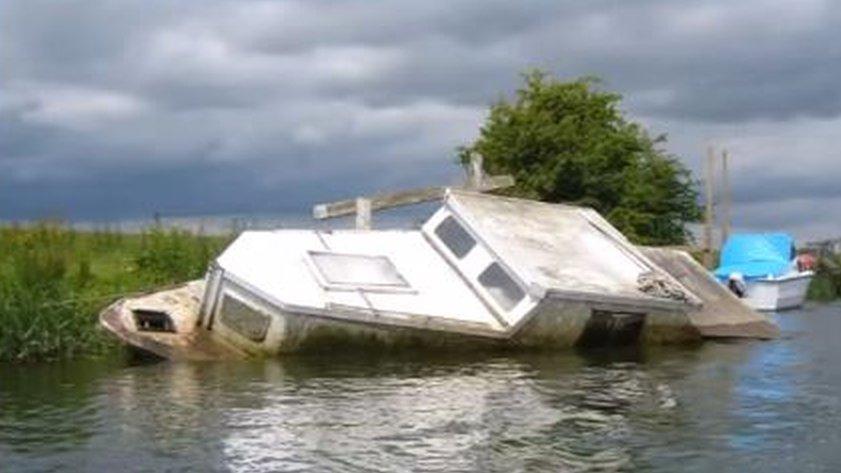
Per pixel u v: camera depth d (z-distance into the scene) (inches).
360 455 477.1
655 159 1749.5
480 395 647.8
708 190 1910.7
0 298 825.5
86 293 933.8
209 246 1097.4
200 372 746.8
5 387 681.6
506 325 850.1
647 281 932.0
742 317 1098.1
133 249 1135.6
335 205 1053.8
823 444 495.8
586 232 1013.2
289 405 608.4
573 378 730.2
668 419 563.2
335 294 825.5
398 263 894.4
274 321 801.6
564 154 1615.4
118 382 700.7
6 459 473.7
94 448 494.6
